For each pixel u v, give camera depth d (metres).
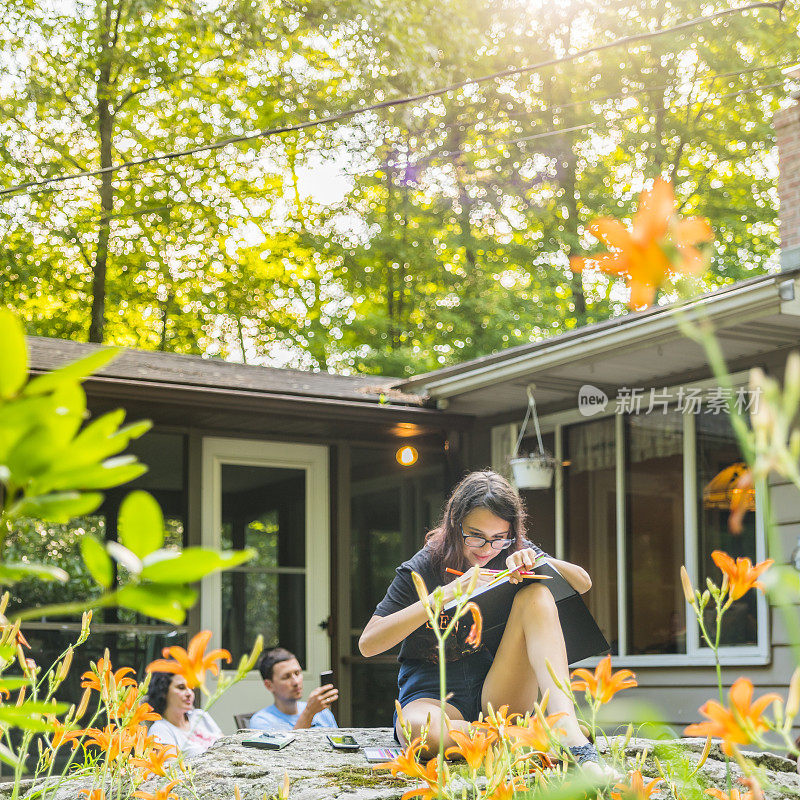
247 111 17.61
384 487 8.94
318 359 18.09
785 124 6.69
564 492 8.17
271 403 7.60
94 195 17.31
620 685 1.20
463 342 17.34
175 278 17.98
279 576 8.30
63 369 0.47
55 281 17.27
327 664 8.35
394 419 8.17
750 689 0.78
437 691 3.21
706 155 16.55
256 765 2.95
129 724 1.63
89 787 2.25
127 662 7.25
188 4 16.17
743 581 1.08
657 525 7.54
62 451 0.49
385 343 17.59
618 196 17.00
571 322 16.59
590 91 16.94
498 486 3.20
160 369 7.73
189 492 7.93
